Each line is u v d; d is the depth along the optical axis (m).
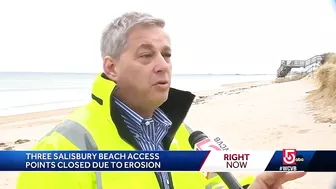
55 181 0.86
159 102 0.94
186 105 1.05
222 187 1.09
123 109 0.98
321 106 2.96
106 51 0.93
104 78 0.95
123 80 0.93
